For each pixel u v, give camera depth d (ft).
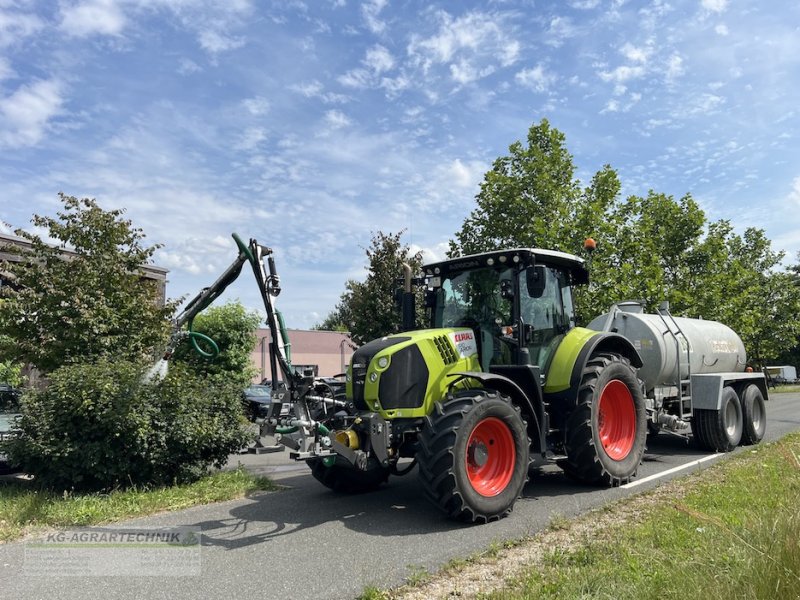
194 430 23.65
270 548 16.05
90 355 26.84
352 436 18.66
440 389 19.72
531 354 22.50
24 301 27.68
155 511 20.36
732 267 70.13
